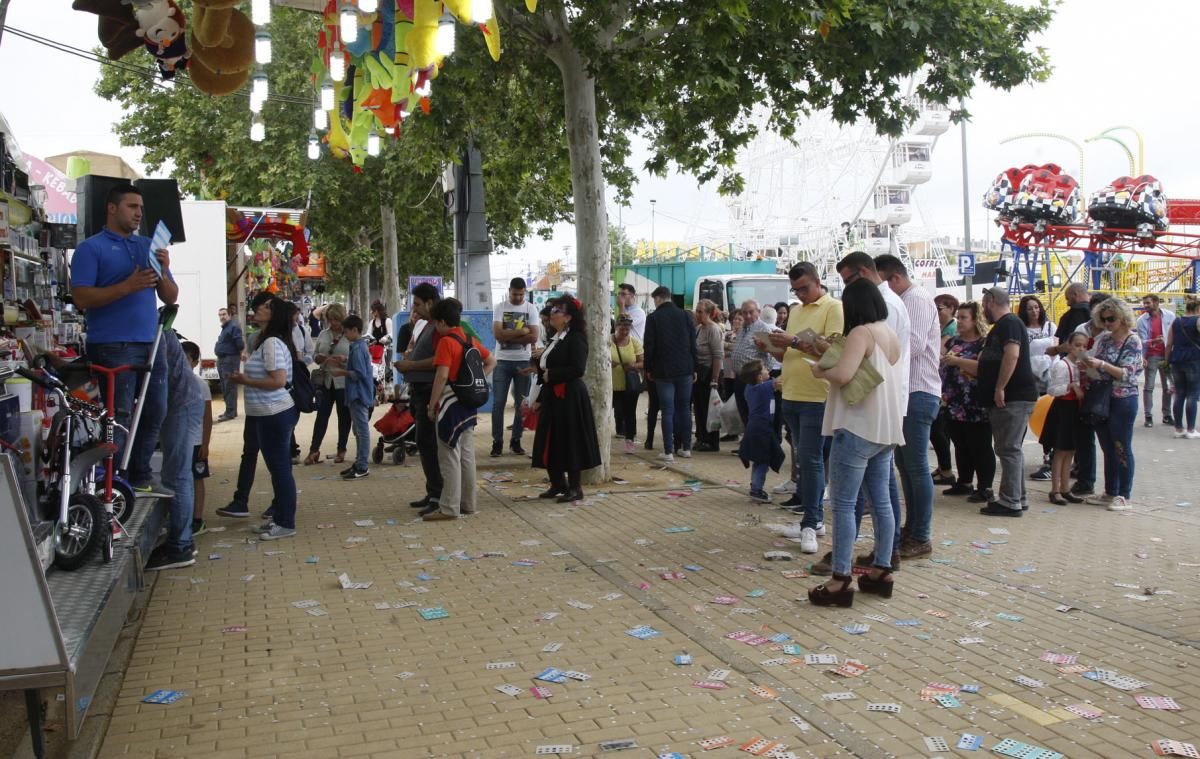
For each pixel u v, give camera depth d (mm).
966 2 10477
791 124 13031
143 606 6008
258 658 5082
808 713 4309
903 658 5020
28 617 3482
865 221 47250
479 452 12992
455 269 17812
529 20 10289
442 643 5309
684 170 13961
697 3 9500
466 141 13094
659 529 8180
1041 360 10211
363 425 10945
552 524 8422
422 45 5441
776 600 6082
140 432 6508
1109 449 9016
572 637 5398
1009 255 37875
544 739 4066
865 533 7898
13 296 7328
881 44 10461
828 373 5836
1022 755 3861
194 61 5855
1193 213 33469
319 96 7316
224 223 20734
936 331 7113
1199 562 6934
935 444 10398
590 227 10422
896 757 3887
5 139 7941
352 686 4684
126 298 6000
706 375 12977
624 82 10234
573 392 9453
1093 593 6160
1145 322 15555
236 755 3932
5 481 3406
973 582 6453
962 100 11328
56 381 5074
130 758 3910
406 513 8961
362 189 28391
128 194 5973
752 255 46438
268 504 9430
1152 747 3938
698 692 4570
